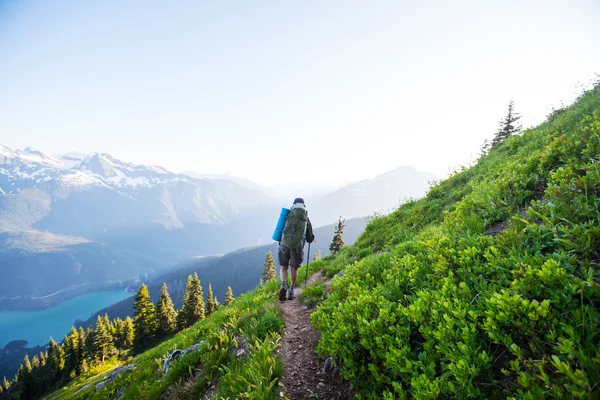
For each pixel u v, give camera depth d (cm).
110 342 6531
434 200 1095
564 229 306
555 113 1234
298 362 438
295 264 726
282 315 615
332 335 366
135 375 756
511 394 214
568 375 180
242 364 437
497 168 900
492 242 377
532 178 536
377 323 338
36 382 6619
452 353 246
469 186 1009
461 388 223
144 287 5934
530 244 344
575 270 262
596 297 224
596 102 849
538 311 224
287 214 757
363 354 341
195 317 6034
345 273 625
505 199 525
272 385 362
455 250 409
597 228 282
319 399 346
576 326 210
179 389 478
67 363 6625
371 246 1085
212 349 543
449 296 321
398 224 1105
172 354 674
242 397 358
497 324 250
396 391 260
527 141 1038
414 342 311
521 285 264
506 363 241
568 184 400
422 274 419
